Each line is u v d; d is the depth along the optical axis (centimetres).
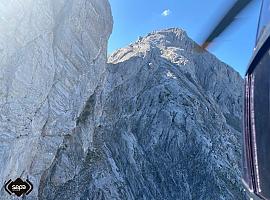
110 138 10306
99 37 7188
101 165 8506
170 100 12438
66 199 7100
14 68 4734
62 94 6334
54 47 5903
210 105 14088
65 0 6109
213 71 18238
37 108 5478
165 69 13838
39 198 6769
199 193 10044
